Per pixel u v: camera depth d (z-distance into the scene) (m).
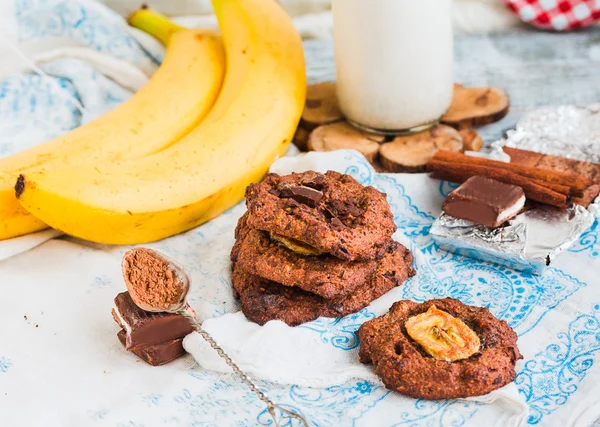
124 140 0.74
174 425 0.61
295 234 0.64
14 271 0.70
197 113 0.78
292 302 0.65
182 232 0.72
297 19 0.94
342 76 0.78
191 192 0.71
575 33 0.89
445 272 0.69
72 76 0.82
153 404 0.62
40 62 0.85
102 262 0.70
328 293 0.64
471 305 0.66
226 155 0.72
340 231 0.64
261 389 0.62
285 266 0.64
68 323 0.67
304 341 0.63
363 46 0.75
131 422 0.61
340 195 0.67
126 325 0.63
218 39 0.83
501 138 0.79
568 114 0.78
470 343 0.61
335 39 0.77
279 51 0.79
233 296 0.67
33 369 0.64
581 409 0.60
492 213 0.69
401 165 0.75
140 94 0.77
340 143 0.78
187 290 0.63
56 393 0.63
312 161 0.73
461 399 0.61
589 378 0.61
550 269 0.68
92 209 0.68
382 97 0.77
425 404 0.61
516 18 0.91
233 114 0.75
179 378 0.63
